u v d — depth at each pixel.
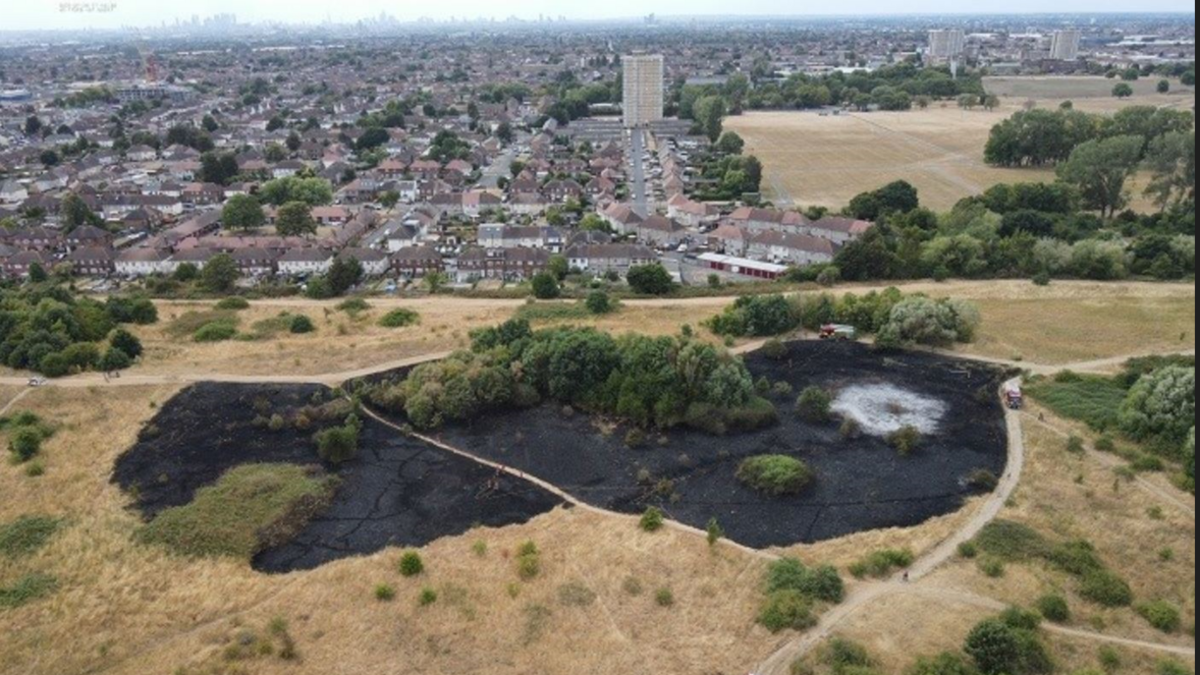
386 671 69.56
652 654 71.00
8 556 84.19
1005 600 76.00
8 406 117.75
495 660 70.75
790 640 71.75
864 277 172.88
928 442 107.19
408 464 104.44
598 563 83.56
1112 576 77.88
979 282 168.75
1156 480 95.00
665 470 102.31
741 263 187.38
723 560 83.81
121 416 115.69
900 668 67.88
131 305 157.12
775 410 116.06
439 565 83.56
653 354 116.75
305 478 99.94
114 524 90.19
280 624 74.25
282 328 151.50
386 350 138.62
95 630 74.38
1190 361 122.12
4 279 184.50
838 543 86.56
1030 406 115.06
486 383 117.88
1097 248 169.75
